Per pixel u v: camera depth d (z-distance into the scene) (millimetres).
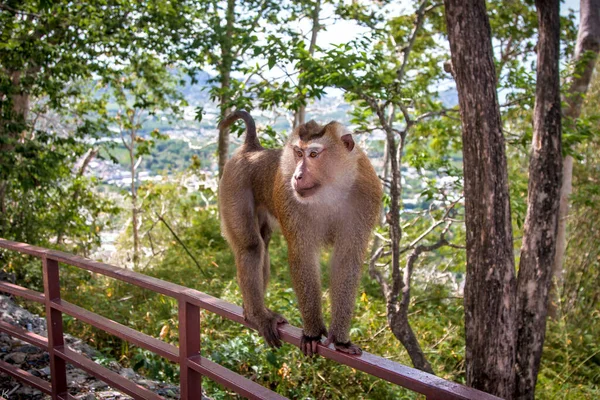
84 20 11414
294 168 3529
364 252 3459
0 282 4922
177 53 13281
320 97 7082
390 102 7688
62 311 4246
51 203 12922
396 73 10945
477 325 6488
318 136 3480
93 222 13758
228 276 11094
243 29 13977
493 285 6367
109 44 12617
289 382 6375
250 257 4270
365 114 8148
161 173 18156
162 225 16078
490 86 6184
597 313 12477
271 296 8359
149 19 13008
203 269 11555
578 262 14008
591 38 12117
